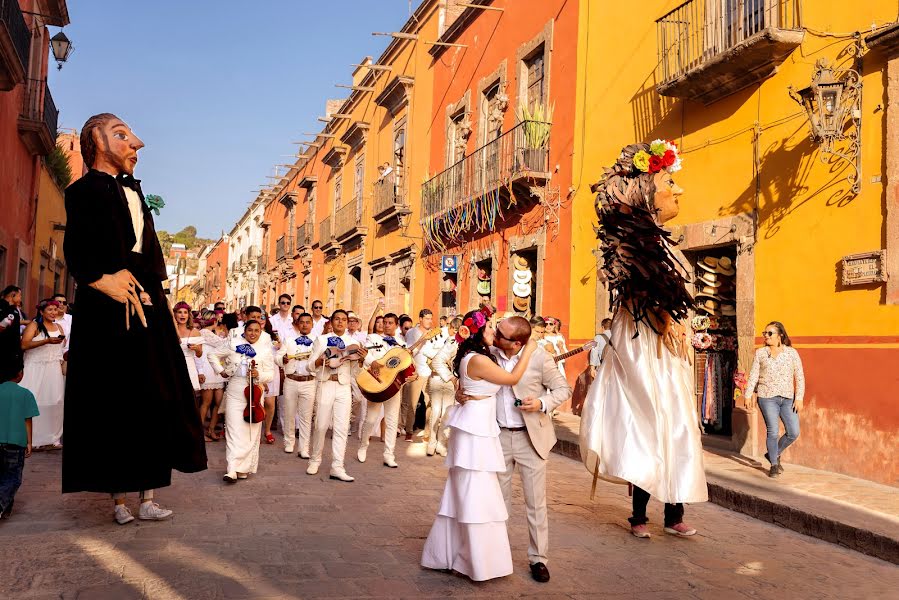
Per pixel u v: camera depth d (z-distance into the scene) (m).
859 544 5.54
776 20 8.80
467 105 17.64
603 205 5.79
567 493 7.19
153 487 5.17
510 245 15.16
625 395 5.48
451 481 4.45
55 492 6.26
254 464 7.23
